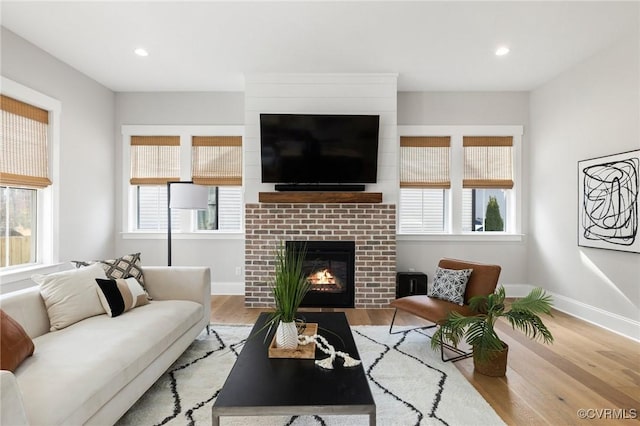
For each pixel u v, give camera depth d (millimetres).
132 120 4504
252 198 4027
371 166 3916
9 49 2949
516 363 2543
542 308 2225
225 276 4527
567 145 3818
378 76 3975
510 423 1824
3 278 2869
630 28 2949
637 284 2998
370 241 3996
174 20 2822
